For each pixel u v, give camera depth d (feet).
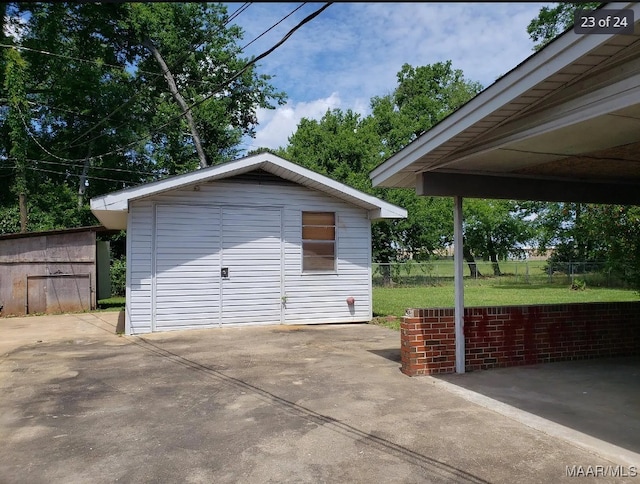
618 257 24.76
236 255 34.53
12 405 16.14
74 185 84.28
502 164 17.70
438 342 19.66
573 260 89.20
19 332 33.14
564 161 17.16
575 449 11.85
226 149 95.50
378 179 20.58
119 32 76.95
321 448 12.13
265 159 33.09
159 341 28.63
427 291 73.46
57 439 13.02
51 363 22.66
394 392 17.02
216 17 81.10
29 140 73.46
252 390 17.60
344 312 37.29
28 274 46.24
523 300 55.62
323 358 23.16
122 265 68.23
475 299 57.21
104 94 78.79
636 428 13.24
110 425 14.08
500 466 10.96
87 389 18.03
